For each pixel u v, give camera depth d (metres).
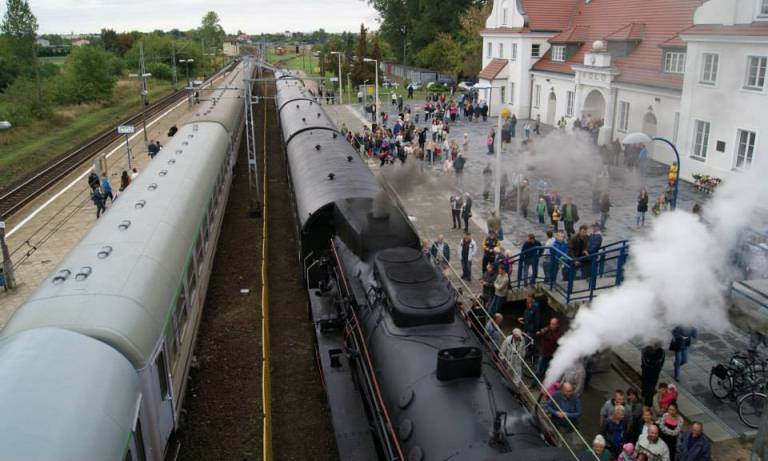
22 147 41.91
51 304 9.04
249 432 11.62
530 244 15.05
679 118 27.77
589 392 12.21
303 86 45.75
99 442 6.86
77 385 7.27
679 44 28.80
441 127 36.84
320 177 16.50
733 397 11.43
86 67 61.81
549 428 9.91
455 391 7.76
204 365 13.86
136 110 60.53
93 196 23.62
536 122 40.09
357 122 46.91
